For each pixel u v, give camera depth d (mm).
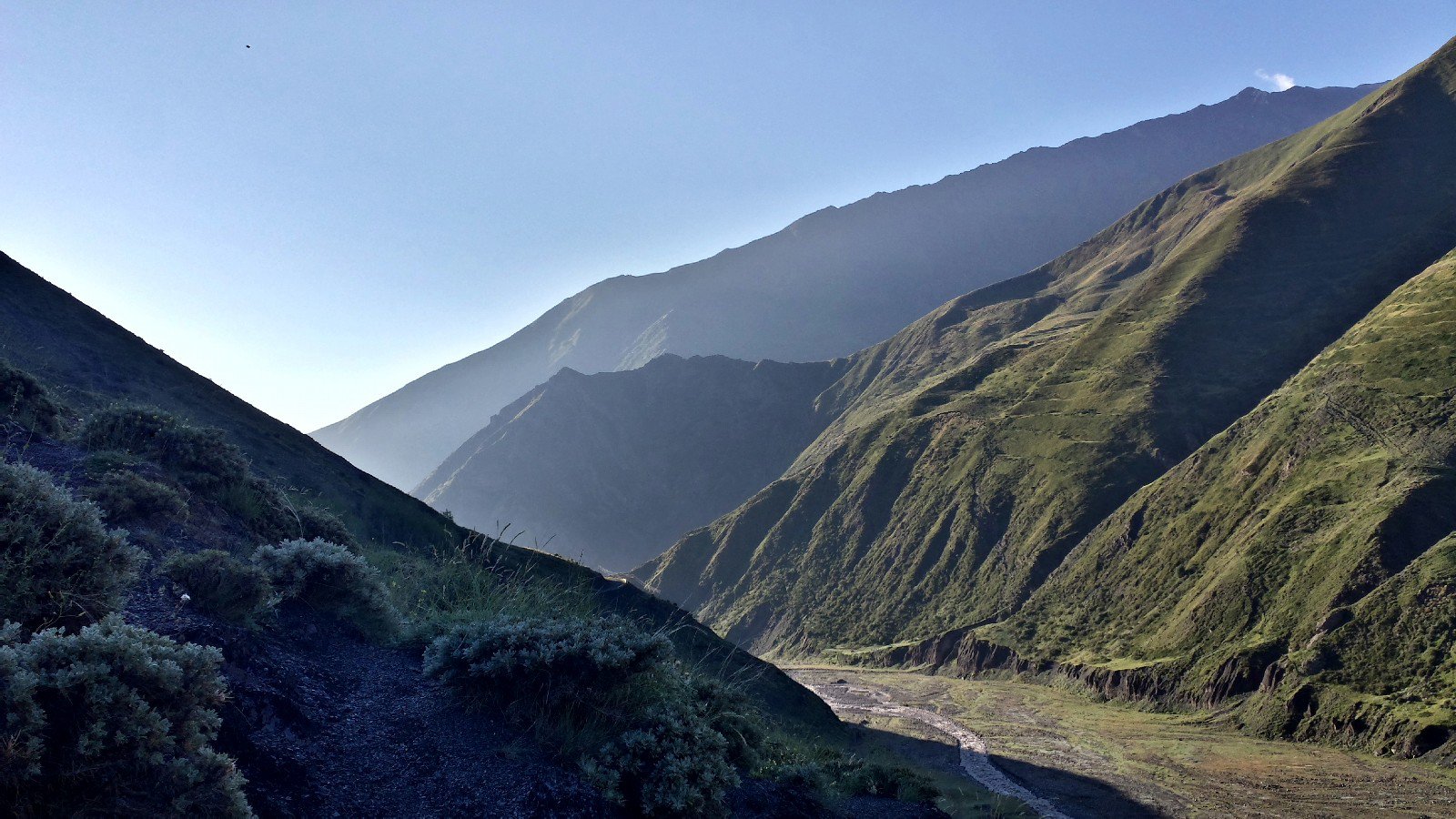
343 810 5789
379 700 7301
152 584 7223
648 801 7398
